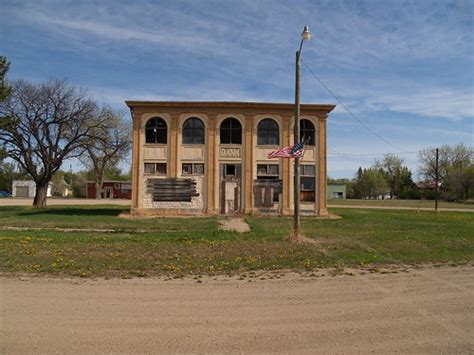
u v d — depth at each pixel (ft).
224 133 100.17
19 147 112.37
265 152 99.86
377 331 18.01
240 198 99.09
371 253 39.96
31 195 322.14
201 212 97.96
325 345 16.38
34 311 20.66
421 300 23.27
